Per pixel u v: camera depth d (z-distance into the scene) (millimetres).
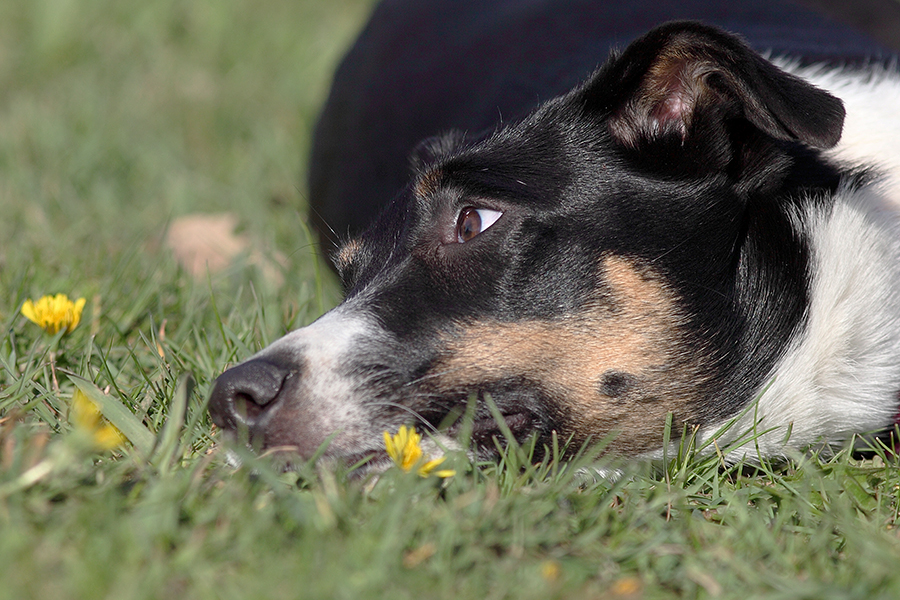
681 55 5707
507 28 9258
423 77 9430
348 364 5336
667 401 5664
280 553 4191
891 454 5996
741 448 5863
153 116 13406
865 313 5875
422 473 4914
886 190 6180
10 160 11438
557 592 4074
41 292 7586
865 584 4199
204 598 3811
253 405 5215
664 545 4578
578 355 5531
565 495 4965
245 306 7777
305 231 8164
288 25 16766
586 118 5895
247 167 11828
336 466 5098
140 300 7430
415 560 4250
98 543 3992
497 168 5730
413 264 5707
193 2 16922
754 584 4281
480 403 5418
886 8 9562
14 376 5938
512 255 5543
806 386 5852
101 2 16750
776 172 5891
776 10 8891
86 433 4461
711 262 5691
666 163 5773
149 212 10664
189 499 4461
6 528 4016
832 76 7148
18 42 15914
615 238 5613
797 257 5836
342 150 9984
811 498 5199
